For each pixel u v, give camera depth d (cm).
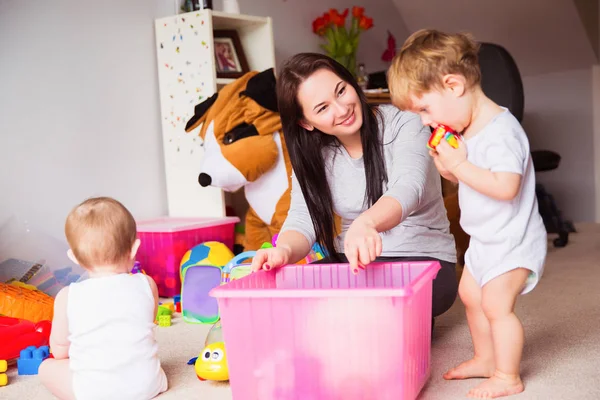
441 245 175
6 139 242
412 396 132
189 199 285
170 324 215
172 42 284
